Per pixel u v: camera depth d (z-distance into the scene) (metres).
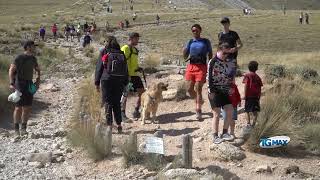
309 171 7.75
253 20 76.50
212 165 7.80
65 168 8.20
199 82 10.37
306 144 8.78
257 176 7.48
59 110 13.57
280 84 11.71
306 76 14.45
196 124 10.25
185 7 120.38
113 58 9.73
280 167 7.79
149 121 10.88
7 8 120.69
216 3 144.12
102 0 122.88
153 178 7.43
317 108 10.75
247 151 8.39
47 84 17.27
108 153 8.46
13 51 29.05
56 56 27.91
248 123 9.13
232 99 8.55
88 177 7.77
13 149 9.41
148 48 45.47
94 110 11.06
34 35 47.66
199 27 10.30
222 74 8.35
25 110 10.53
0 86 13.56
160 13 92.81
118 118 9.98
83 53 30.50
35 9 118.50
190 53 10.42
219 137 8.51
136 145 8.28
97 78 9.90
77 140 9.32
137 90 11.22
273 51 50.31
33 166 8.30
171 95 12.35
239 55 41.94
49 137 10.34
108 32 60.69
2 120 12.11
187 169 7.41
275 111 8.93
